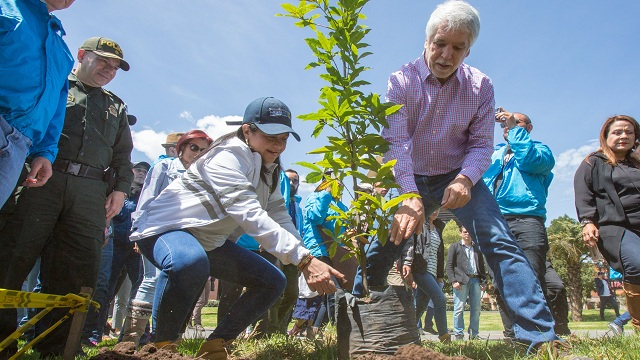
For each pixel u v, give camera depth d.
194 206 2.54
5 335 2.76
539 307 2.61
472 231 2.91
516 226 4.45
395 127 2.83
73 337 2.19
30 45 2.21
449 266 7.43
